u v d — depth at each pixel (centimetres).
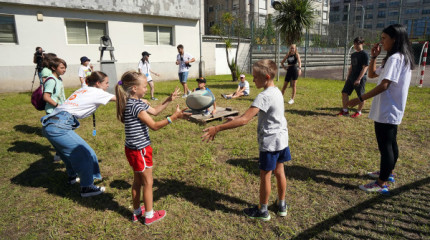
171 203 295
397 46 273
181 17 1464
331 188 321
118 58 1301
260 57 2017
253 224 259
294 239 237
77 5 1131
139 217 269
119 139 501
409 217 263
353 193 310
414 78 1587
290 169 371
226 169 373
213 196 308
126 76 235
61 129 285
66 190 328
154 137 505
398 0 5284
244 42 1883
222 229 252
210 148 449
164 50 1455
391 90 280
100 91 307
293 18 1164
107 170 378
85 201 302
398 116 281
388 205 284
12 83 1053
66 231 252
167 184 334
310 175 353
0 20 1010
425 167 371
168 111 702
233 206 289
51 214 277
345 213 272
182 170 366
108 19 1241
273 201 296
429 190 312
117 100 238
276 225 256
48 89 345
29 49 1070
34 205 294
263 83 239
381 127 292
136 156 238
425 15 5081
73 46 1166
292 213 275
